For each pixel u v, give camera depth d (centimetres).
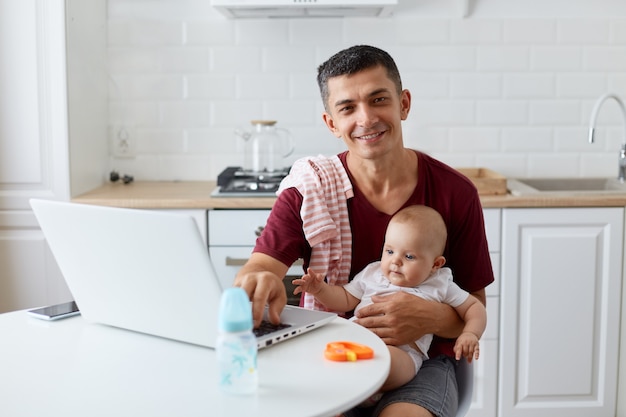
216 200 296
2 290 312
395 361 174
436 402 172
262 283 157
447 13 349
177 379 134
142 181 358
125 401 125
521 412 307
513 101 354
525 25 349
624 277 302
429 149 356
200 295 142
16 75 304
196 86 353
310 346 150
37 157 307
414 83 352
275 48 350
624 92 354
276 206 198
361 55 186
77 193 314
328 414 121
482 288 204
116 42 350
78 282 162
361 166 197
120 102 354
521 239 300
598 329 305
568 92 354
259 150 337
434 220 193
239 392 127
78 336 159
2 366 141
